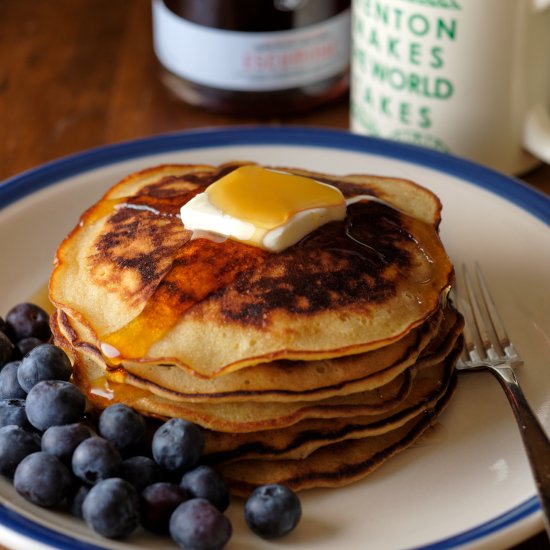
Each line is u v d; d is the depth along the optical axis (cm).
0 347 51
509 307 56
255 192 51
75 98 77
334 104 77
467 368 53
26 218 60
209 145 64
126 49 84
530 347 54
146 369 48
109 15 90
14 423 48
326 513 47
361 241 51
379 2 65
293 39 72
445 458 50
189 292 49
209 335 48
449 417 51
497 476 49
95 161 62
